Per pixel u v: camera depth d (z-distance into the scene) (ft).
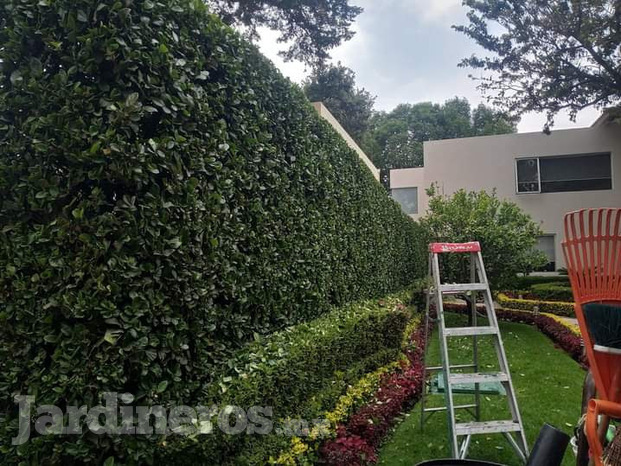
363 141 85.51
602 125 41.88
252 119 10.64
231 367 8.53
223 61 9.43
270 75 11.91
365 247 20.83
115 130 6.49
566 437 5.45
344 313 14.84
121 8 6.75
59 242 6.15
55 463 5.93
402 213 31.96
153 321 6.93
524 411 14.43
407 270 32.37
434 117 113.70
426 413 14.19
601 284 4.87
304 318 13.30
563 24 36.50
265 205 11.19
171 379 7.25
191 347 7.99
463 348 24.43
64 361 5.97
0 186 6.31
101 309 6.13
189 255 7.70
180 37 8.09
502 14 39.11
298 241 12.96
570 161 43.21
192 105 7.97
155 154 6.98
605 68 36.50
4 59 6.43
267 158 11.32
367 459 10.48
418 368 18.28
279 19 40.75
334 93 79.46
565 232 5.32
